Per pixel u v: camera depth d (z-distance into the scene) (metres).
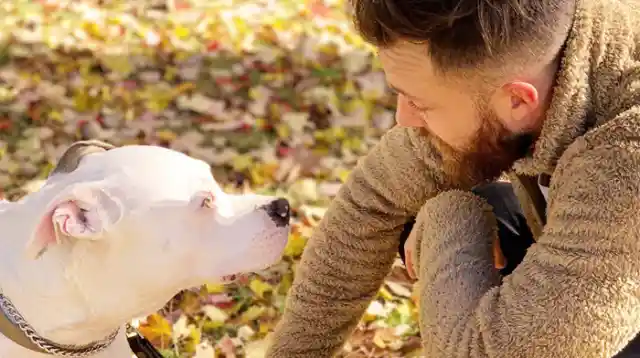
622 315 1.64
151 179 1.83
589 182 1.62
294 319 2.24
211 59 4.36
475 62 1.55
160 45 4.42
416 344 2.83
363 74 4.27
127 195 1.80
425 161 2.02
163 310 2.95
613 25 1.65
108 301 1.84
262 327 2.89
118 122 3.99
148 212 1.81
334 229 2.19
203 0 5.06
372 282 2.25
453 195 1.96
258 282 3.03
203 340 2.85
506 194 2.26
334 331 2.27
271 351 2.27
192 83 4.22
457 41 1.53
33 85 4.18
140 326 2.79
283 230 1.99
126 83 4.22
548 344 1.67
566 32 1.57
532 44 1.53
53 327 1.84
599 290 1.63
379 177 2.12
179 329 2.83
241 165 3.71
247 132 3.94
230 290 3.04
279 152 3.82
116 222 1.78
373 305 2.96
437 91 1.65
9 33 4.49
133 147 1.92
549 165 1.73
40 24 4.62
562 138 1.67
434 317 1.85
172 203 1.83
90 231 1.73
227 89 4.19
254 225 1.95
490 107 1.66
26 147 3.81
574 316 1.64
